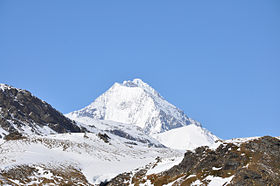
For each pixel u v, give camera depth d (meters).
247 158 96.25
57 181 141.00
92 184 147.38
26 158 157.75
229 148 103.00
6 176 131.38
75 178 150.12
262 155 95.56
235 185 85.44
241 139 108.75
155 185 112.12
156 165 131.00
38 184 134.75
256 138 103.56
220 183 90.81
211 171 97.44
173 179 108.94
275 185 84.44
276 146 97.19
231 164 95.12
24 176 137.25
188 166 110.25
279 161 92.62
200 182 95.44
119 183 130.75
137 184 119.44
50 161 163.50
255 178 86.12
